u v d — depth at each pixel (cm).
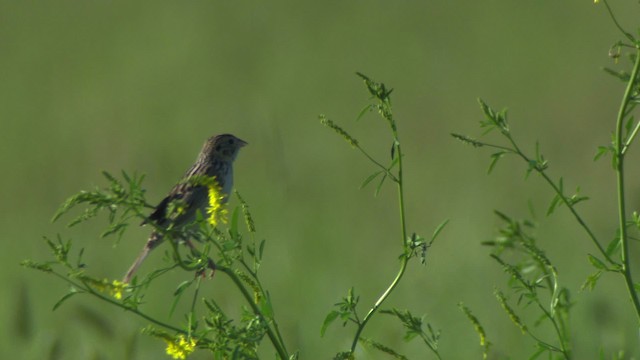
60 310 1095
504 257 1150
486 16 2830
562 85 2303
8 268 1320
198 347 532
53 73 2706
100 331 782
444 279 1133
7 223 1689
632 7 2698
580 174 1708
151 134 2205
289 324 937
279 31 2917
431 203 1602
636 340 815
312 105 2378
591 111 2102
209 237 533
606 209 1482
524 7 2833
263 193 1545
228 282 1132
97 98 2505
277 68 2669
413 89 2419
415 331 567
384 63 2638
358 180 1773
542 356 866
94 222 1584
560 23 2698
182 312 1055
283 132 2156
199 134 2178
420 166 1834
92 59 2794
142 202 508
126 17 3097
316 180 1797
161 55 2802
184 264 530
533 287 573
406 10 2936
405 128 2120
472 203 1557
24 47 2908
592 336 825
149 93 2523
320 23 2950
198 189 774
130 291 523
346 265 1227
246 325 539
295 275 1126
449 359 902
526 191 1602
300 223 1376
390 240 1411
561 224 1334
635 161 1714
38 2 3266
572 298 930
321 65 2669
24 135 2259
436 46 2698
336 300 1074
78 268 517
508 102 2241
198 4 3144
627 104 557
